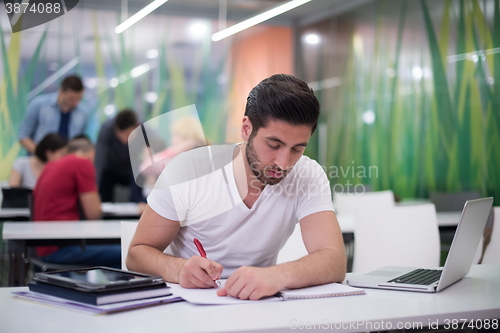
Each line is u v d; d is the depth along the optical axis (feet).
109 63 19.99
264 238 4.31
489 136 14.46
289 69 22.25
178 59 20.90
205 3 20.81
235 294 3.23
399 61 17.46
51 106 16.94
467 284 3.80
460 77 15.30
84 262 7.65
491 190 14.38
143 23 20.36
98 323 2.70
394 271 4.23
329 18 20.52
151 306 3.07
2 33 18.29
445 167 15.78
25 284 7.29
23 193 10.44
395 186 17.54
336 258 3.84
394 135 17.58
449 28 15.61
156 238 4.18
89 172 8.74
